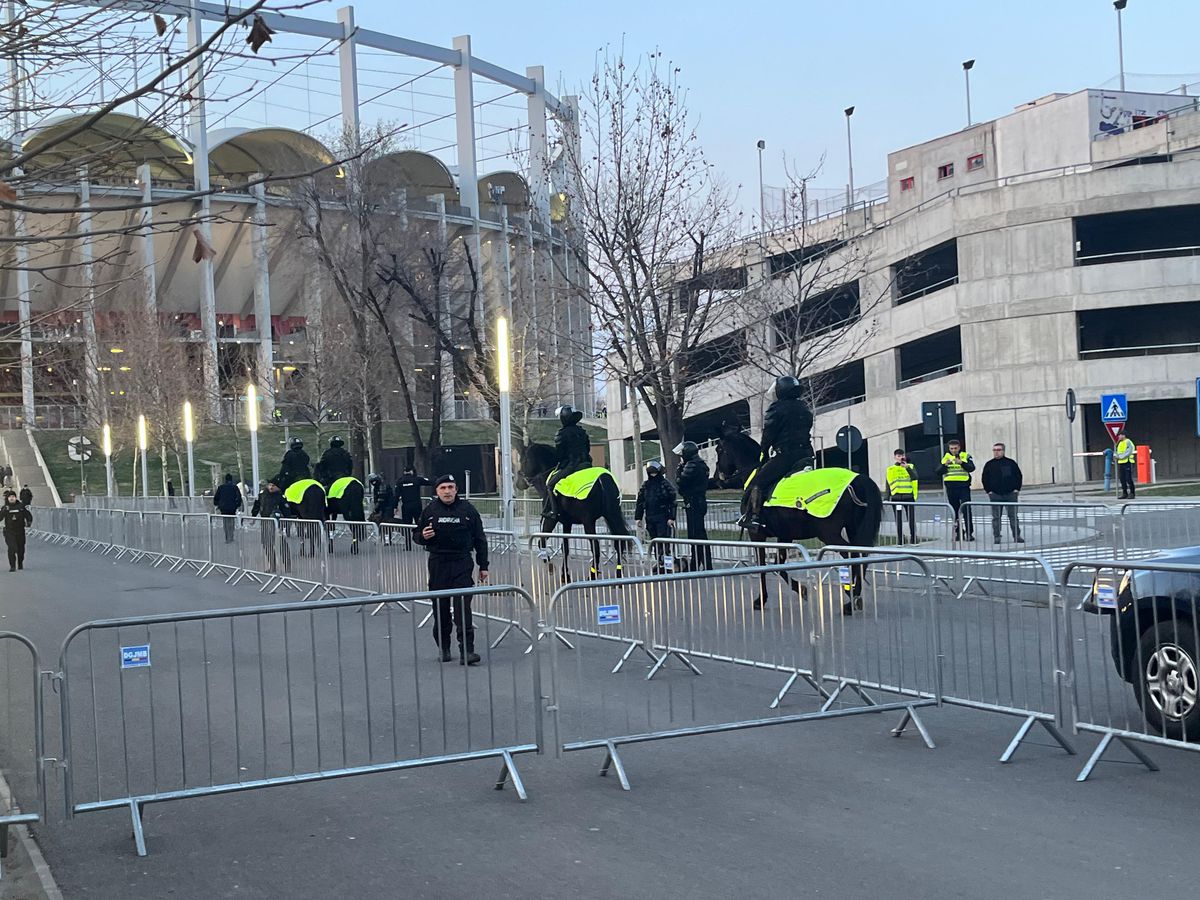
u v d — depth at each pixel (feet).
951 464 78.33
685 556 43.42
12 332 29.01
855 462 174.40
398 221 131.54
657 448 191.21
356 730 25.91
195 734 24.49
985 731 29.22
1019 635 28.12
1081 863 19.34
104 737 24.77
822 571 30.78
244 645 24.93
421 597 25.55
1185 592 25.64
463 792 25.20
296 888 19.51
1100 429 156.87
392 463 196.13
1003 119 192.24
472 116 264.93
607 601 33.50
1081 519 56.34
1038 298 155.74
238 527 76.79
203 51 16.94
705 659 32.42
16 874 20.27
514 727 25.98
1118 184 152.87
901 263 169.48
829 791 24.16
